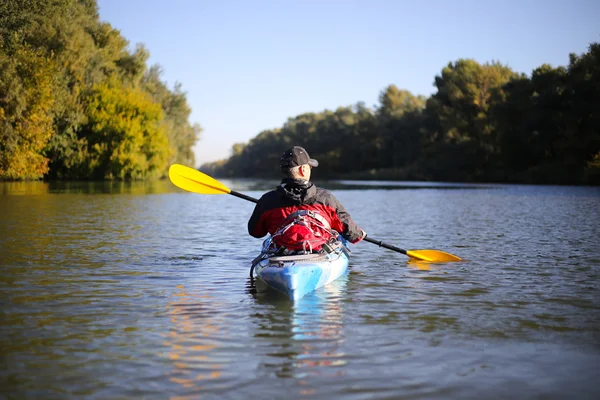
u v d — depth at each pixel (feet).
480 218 45.65
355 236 20.25
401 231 35.94
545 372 10.84
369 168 338.95
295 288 16.47
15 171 112.78
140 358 11.51
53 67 116.06
